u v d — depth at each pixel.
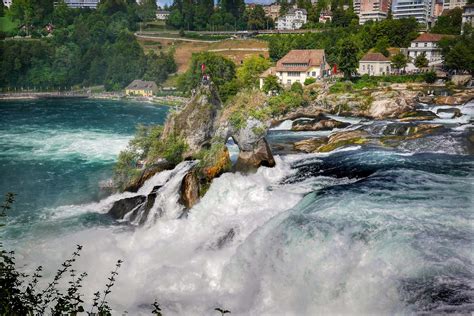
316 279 24.42
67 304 16.05
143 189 41.78
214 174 39.88
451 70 107.62
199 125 43.31
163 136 45.22
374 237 25.23
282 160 46.09
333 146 51.94
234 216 34.06
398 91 85.06
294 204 34.09
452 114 71.06
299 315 23.61
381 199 31.03
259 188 37.50
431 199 30.70
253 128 41.53
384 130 59.06
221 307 25.33
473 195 31.39
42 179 49.28
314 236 26.30
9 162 57.19
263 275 26.34
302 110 85.69
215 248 30.83
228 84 115.81
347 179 38.66
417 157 44.28
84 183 47.28
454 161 42.22
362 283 22.67
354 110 82.12
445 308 19.31
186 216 36.09
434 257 22.70
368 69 123.38
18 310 14.40
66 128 86.19
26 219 38.00
